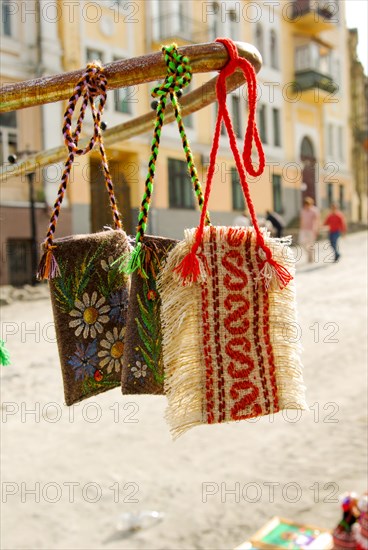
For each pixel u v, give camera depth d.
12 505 3.29
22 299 11.99
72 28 15.33
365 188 31.06
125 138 1.78
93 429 4.49
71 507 3.24
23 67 14.39
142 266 1.20
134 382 1.21
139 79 1.09
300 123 24.89
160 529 2.94
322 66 26.42
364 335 6.78
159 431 4.37
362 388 4.86
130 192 16.39
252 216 1.16
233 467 3.60
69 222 14.59
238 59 1.07
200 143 18.45
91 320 1.31
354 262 14.68
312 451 3.67
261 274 1.18
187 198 18.41
